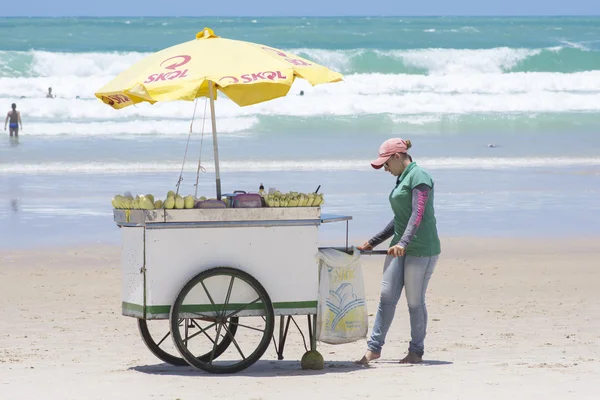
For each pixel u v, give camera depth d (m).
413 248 13.79
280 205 13.12
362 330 13.82
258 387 11.90
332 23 143.62
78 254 26.06
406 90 84.12
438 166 47.88
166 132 60.09
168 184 40.22
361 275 13.86
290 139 58.06
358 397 11.05
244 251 13.03
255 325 18.06
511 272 23.88
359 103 72.62
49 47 106.56
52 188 39.03
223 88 13.73
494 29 127.19
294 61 13.40
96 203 35.31
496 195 38.28
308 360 13.53
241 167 46.28
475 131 63.88
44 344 16.02
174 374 13.16
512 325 17.75
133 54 86.31
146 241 12.70
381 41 118.19
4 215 32.38
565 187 40.88
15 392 11.55
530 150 54.75
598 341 16.05
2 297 20.64
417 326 14.12
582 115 72.19
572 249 27.30
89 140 56.16
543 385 11.64
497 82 86.56
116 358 14.82
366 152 52.81
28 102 67.06
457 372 12.93
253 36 120.00
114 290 21.64
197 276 12.72
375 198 36.50
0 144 53.81
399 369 13.41
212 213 12.83
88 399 11.09
